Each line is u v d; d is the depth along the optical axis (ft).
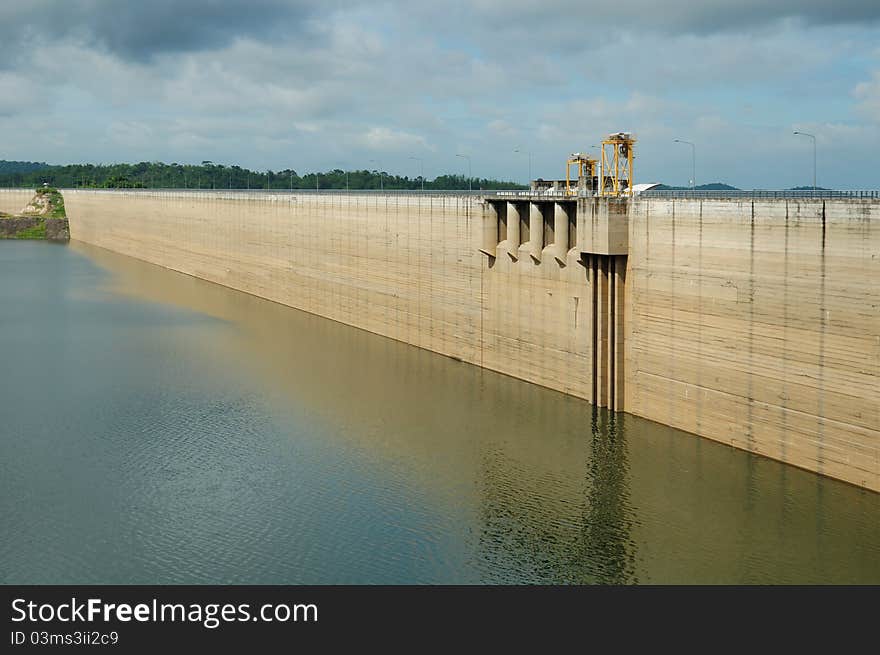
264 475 199.00
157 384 273.95
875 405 173.27
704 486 187.01
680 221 214.28
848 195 178.50
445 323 317.22
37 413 243.60
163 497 187.83
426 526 173.99
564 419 233.55
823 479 184.96
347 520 176.96
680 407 220.02
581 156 286.05
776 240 190.29
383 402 253.03
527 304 272.10
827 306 180.75
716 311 206.80
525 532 171.01
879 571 153.99
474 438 220.64
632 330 233.35
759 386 197.98
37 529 174.09
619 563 159.33
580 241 242.17
